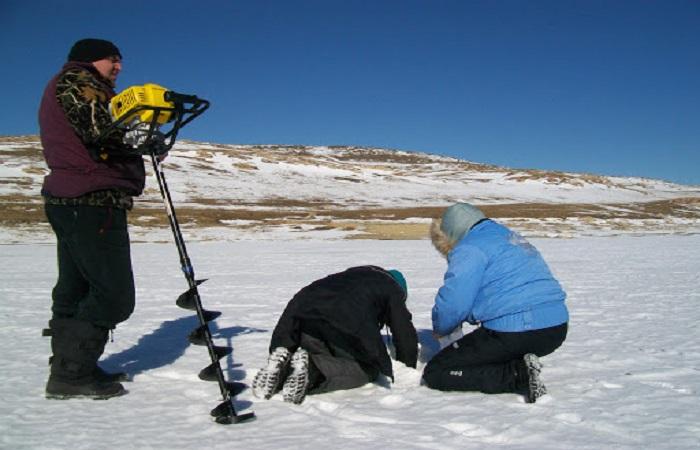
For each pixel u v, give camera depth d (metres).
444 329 4.02
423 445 2.94
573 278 11.01
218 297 8.83
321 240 26.97
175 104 3.37
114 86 3.91
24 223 28.72
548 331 3.76
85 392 3.74
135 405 3.63
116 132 3.49
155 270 13.49
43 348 5.31
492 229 3.94
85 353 3.74
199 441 3.03
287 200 54.69
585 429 3.15
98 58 3.76
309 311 3.70
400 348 3.99
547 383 4.03
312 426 3.23
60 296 3.84
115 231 3.71
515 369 3.65
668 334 5.71
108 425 3.28
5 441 3.04
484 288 3.83
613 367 4.44
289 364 3.74
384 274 4.02
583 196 72.62
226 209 43.31
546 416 3.34
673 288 9.40
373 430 3.15
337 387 3.86
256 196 55.25
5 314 7.32
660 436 3.04
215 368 3.39
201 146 95.44
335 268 13.87
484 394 3.79
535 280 3.80
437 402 3.63
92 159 3.63
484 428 3.16
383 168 94.81
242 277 11.88
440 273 12.38
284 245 23.45
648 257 16.28
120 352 5.10
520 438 3.03
